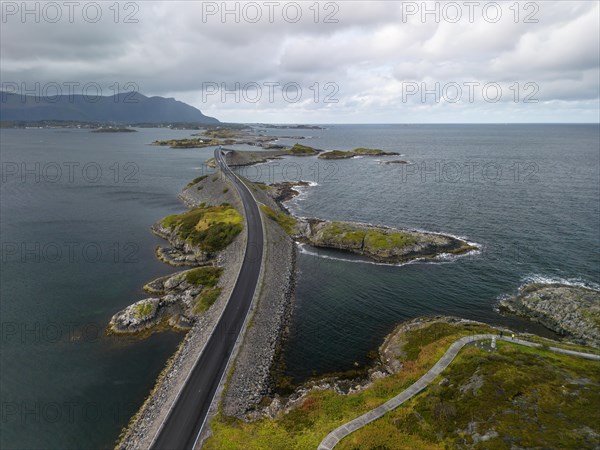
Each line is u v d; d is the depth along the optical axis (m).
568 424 31.23
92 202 129.50
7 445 36.66
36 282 69.44
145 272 74.75
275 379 44.84
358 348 51.09
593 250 82.75
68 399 42.22
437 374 40.69
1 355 49.22
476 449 30.09
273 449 32.41
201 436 34.31
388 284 69.38
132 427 38.28
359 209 120.81
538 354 43.06
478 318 58.28
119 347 51.41
